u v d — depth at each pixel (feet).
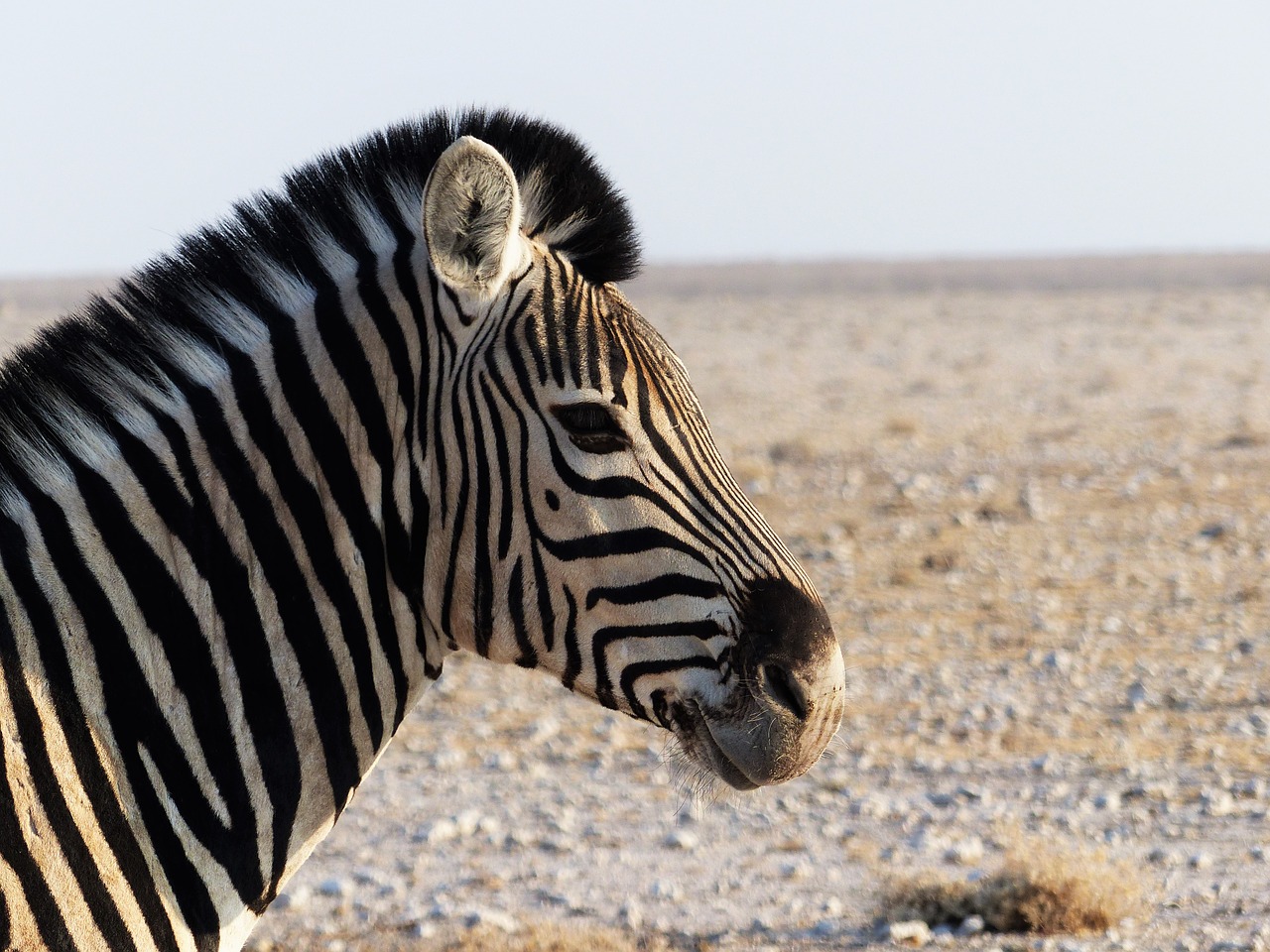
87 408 25.13
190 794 24.41
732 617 25.72
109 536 24.59
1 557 23.80
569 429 25.48
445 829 70.23
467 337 25.88
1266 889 57.98
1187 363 339.77
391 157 27.12
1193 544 142.41
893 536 150.82
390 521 26.25
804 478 187.93
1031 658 102.89
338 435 26.09
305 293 26.50
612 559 25.48
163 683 24.45
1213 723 86.12
